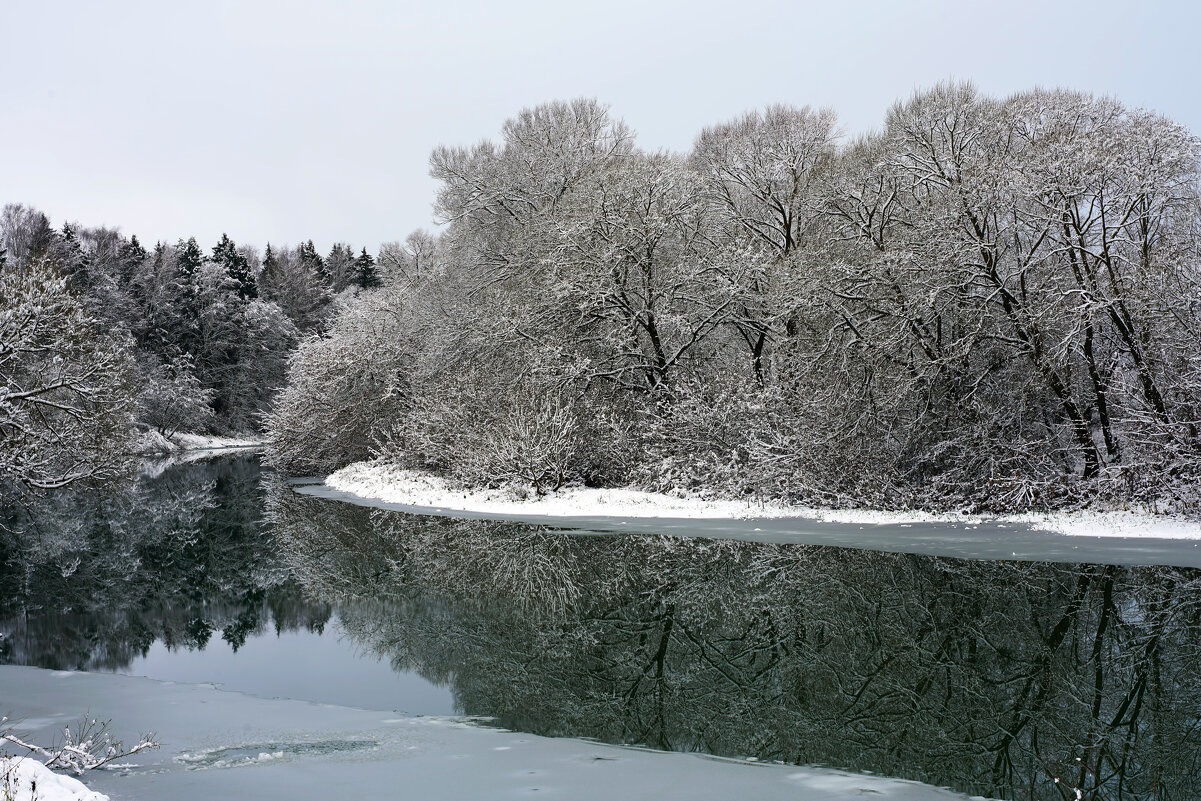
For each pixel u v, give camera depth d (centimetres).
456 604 1296
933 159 1947
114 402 2370
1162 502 1675
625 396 2498
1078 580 1245
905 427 1952
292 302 7981
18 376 2111
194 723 749
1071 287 1834
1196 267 1678
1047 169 1750
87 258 6431
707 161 2902
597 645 1048
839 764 665
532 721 770
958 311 1942
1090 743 712
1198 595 1155
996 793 610
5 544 1952
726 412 2167
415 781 585
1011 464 1888
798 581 1323
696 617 1159
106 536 2058
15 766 486
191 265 7169
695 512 1969
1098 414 2002
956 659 954
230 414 6831
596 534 1781
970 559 1401
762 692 862
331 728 734
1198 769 655
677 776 607
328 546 1856
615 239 2428
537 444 2261
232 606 1323
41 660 1023
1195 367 1647
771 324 2327
